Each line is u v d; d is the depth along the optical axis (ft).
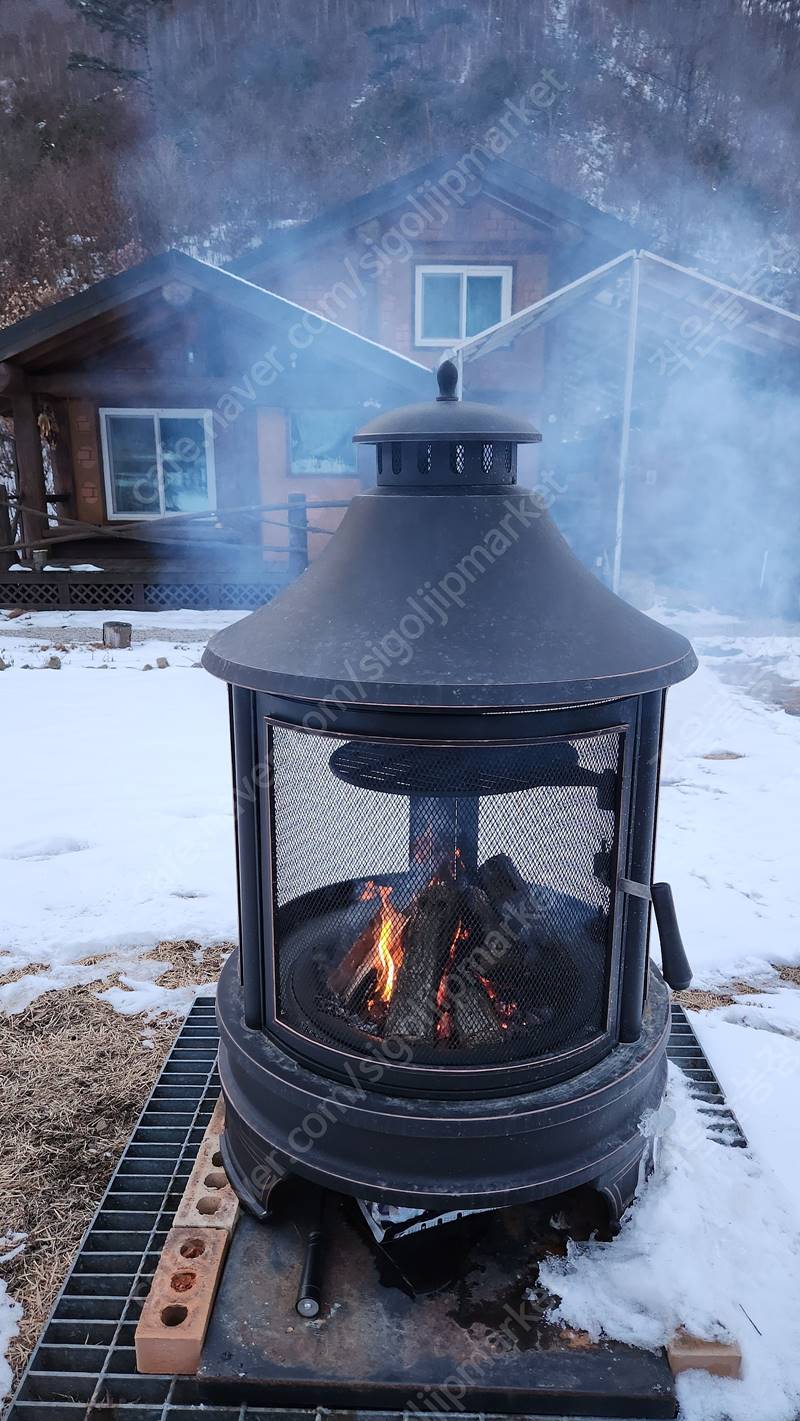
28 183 78.23
